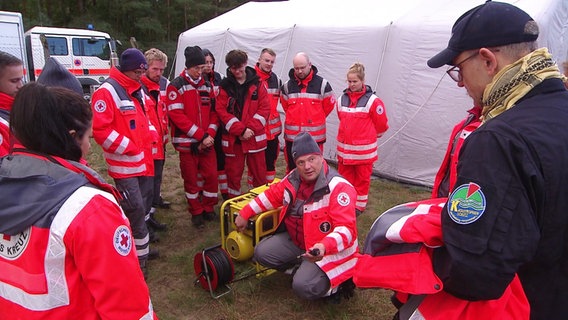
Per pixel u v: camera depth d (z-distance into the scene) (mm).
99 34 15531
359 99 4996
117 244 1302
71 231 1227
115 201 1368
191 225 5031
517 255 1146
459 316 1367
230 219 3834
